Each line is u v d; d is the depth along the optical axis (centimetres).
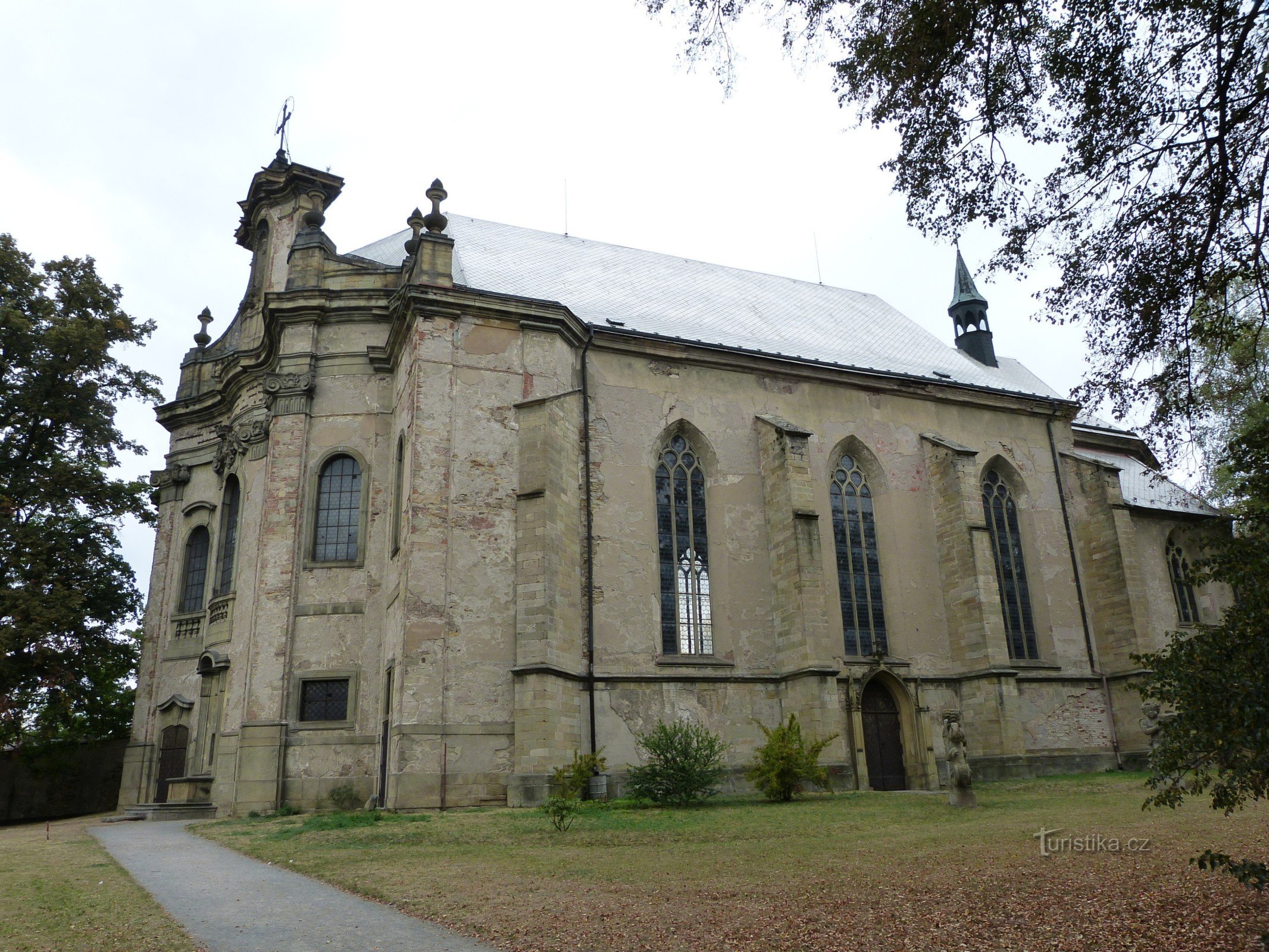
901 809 2142
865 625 3328
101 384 3722
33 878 1412
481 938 923
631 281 3847
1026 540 3794
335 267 3238
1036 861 1285
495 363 2825
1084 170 1187
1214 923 873
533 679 2481
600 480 2975
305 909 1103
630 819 1994
